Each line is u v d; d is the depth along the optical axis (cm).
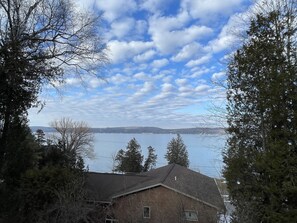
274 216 1182
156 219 2194
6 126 1575
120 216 1988
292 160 1198
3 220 1471
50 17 1680
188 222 1581
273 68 1292
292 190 1156
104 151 7656
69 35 1764
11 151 1614
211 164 2183
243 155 1363
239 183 1341
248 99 1375
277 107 1276
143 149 7669
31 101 1622
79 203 1571
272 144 1240
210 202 1611
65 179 1725
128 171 6234
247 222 1172
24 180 1667
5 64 1483
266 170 1240
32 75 1579
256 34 1380
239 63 1385
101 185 2695
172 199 2123
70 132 6078
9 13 1538
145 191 2438
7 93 1529
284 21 1366
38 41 1603
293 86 1267
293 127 1246
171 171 3116
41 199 1670
